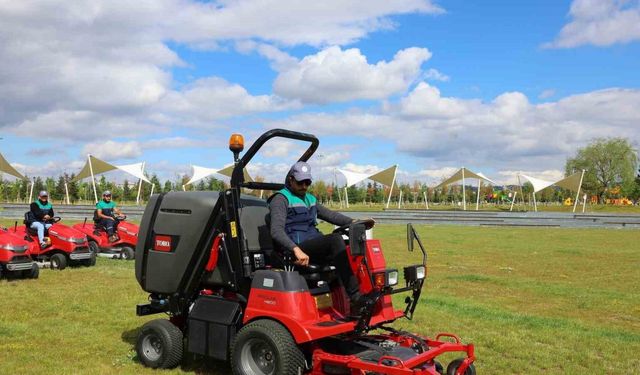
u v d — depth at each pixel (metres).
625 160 84.88
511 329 7.24
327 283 5.15
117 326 7.23
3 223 26.70
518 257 16.25
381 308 5.19
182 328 5.88
